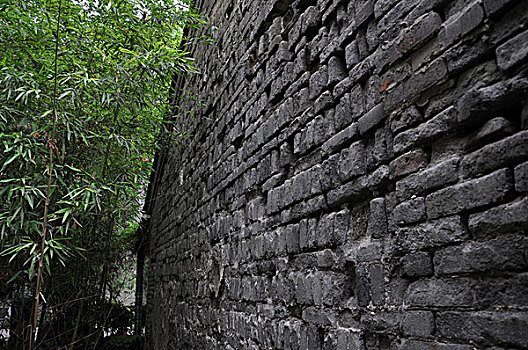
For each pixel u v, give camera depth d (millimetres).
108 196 3908
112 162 3912
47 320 4242
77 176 3502
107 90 3391
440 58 1216
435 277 1188
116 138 3557
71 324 4594
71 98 3234
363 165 1549
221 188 3223
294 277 1987
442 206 1173
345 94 1679
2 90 3148
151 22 3902
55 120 2994
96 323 4887
